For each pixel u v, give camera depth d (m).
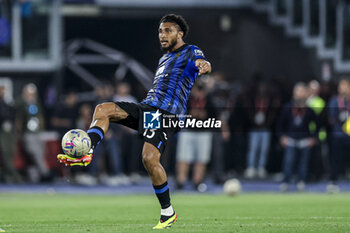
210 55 83.62
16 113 63.34
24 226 26.88
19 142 65.50
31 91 63.47
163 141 24.33
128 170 70.12
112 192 55.09
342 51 81.06
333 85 66.56
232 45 83.94
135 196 50.25
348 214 33.62
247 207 38.72
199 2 82.81
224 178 62.25
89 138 22.62
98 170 64.25
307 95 60.75
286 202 42.94
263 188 59.47
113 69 75.38
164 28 25.33
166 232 23.80
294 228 25.81
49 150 65.81
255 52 84.06
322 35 81.44
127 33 82.06
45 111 74.50
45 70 76.19
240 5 83.88
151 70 82.19
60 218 31.53
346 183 65.50
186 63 25.06
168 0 82.31
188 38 83.31
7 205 40.97
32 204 41.88
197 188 56.09
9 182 64.12
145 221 29.73
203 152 55.97
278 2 85.12
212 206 39.59
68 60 75.69
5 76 75.69
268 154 70.25
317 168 65.50
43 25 76.81
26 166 66.12
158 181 24.16
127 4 81.31
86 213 34.81
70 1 79.62
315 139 61.81
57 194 52.62
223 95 61.06
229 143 66.62
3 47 75.94
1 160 65.31
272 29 84.38
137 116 24.38
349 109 56.44
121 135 65.81
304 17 82.50
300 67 81.94
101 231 24.39
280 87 68.62
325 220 30.02
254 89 64.69
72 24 80.62
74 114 65.06
